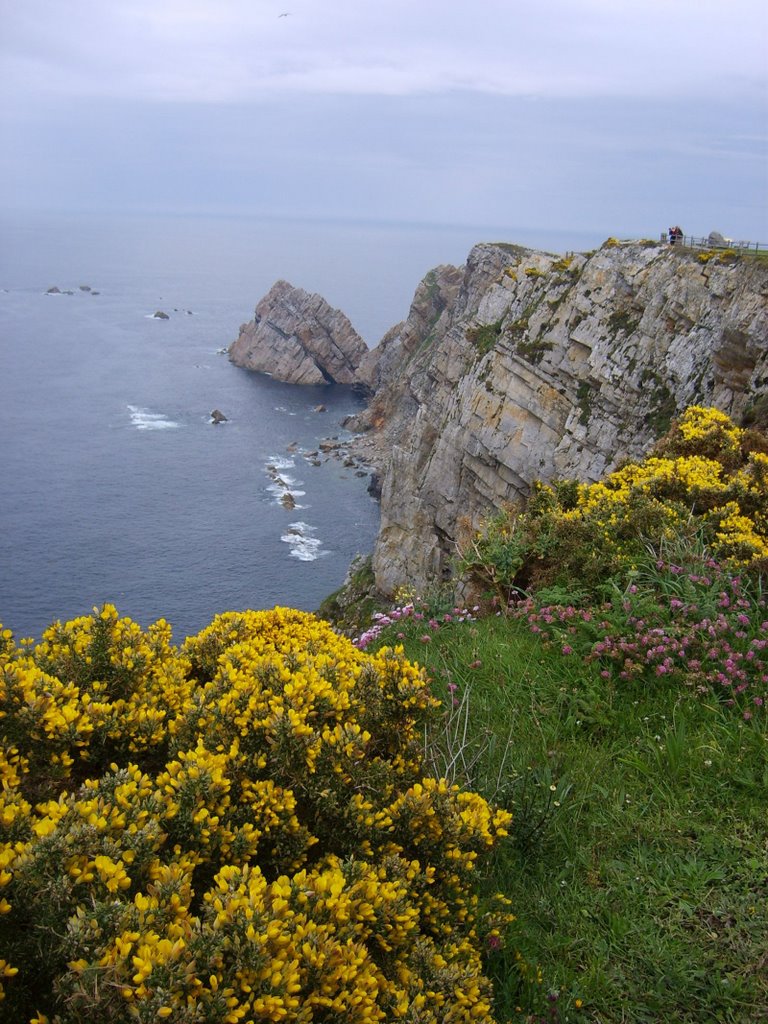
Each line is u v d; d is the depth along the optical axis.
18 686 4.29
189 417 106.12
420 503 41.28
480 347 40.38
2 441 92.25
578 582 8.57
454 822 4.50
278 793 4.19
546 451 32.97
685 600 7.62
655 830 5.44
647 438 27.42
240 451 92.06
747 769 5.82
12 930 3.16
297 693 4.71
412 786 4.86
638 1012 4.23
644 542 9.02
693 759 5.96
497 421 35.34
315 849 4.39
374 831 4.29
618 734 6.45
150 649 5.45
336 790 4.36
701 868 5.06
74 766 4.61
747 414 22.67
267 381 129.38
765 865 5.03
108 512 72.12
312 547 66.56
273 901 3.27
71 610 54.44
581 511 10.20
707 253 27.59
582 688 6.96
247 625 6.97
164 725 4.91
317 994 3.25
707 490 10.45
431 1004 3.70
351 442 95.00
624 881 5.06
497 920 4.50
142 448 91.81
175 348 158.62
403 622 9.04
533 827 5.34
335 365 129.50
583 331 31.95
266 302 136.38
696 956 4.49
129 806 3.69
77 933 2.99
